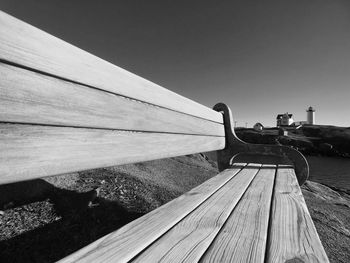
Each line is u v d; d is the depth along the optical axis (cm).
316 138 6762
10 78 76
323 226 352
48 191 335
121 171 462
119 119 127
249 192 186
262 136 6631
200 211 137
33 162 83
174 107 196
